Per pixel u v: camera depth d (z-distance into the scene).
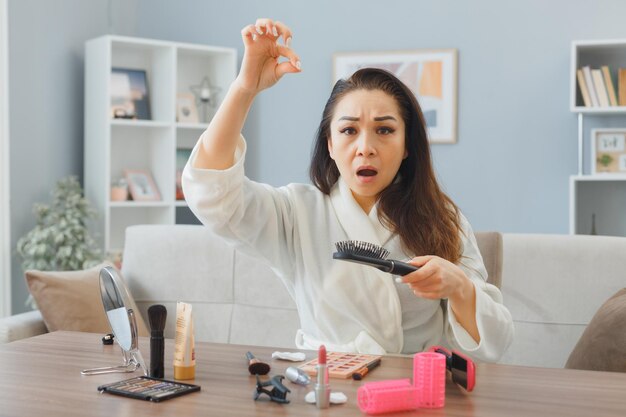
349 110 1.48
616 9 4.18
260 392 1.11
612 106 3.93
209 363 1.32
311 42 4.73
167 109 4.55
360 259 1.21
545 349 2.33
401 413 1.04
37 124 4.25
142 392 1.12
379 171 1.49
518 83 4.36
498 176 4.41
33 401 1.10
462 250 1.61
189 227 2.72
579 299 2.32
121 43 4.41
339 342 1.56
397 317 1.53
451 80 4.44
